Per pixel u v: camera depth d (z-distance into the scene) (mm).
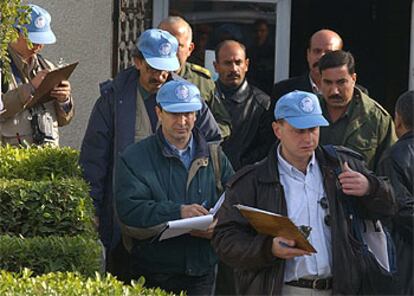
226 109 20391
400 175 16312
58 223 15797
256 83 24906
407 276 16156
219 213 14344
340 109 17641
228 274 17047
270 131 20141
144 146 16469
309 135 13961
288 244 13523
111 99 17719
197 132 16625
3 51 16547
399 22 26906
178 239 16250
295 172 14125
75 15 23359
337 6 27828
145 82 17578
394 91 26984
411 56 24734
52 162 17875
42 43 18938
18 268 14445
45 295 11742
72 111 19406
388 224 15125
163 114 16312
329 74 17469
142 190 16219
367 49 27500
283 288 13898
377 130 17688
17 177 17734
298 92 14211
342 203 14055
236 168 20188
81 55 23438
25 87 18422
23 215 15773
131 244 16562
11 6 16359
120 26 23688
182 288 16484
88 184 16969
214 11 24672
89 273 14539
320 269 13852
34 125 18906
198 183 16422
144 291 12273
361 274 13891
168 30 19172
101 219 17625
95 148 17672
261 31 24797
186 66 19656
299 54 27375
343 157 14305
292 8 27375
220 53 20562
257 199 14070
